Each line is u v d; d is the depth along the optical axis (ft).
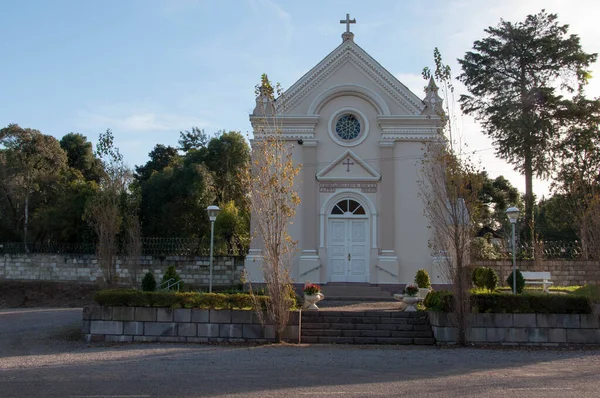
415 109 82.23
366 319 56.95
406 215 80.74
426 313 57.41
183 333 53.01
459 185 52.16
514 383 34.19
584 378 36.06
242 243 110.22
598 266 52.37
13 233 139.85
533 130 111.14
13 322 69.21
